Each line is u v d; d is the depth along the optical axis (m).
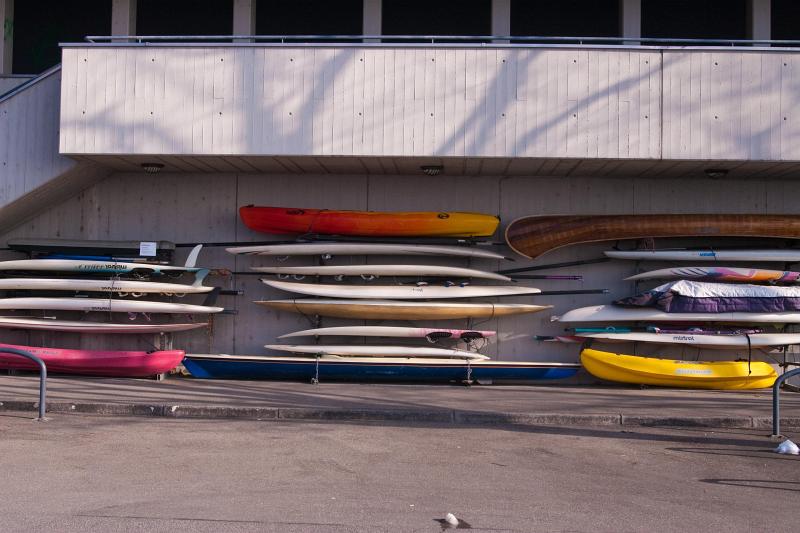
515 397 9.39
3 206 10.23
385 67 9.70
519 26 12.33
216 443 6.75
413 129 9.66
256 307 11.18
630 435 7.47
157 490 5.13
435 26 12.34
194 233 11.29
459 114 9.66
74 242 10.96
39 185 10.21
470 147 9.64
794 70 9.59
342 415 8.16
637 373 10.36
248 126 9.72
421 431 7.51
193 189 11.30
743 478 5.86
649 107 9.61
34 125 10.26
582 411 8.28
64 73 9.81
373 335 10.79
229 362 10.62
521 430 7.66
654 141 9.58
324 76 9.71
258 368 10.61
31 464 5.85
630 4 11.72
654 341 10.45
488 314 10.80
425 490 5.27
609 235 10.68
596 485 5.54
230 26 12.43
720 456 6.60
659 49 9.61
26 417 7.87
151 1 12.45
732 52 9.61
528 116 9.62
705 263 10.84
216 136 9.73
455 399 9.12
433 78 9.68
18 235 11.34
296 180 11.25
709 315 10.42
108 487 5.20
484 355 10.94
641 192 11.06
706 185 11.03
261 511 4.62
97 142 9.77
